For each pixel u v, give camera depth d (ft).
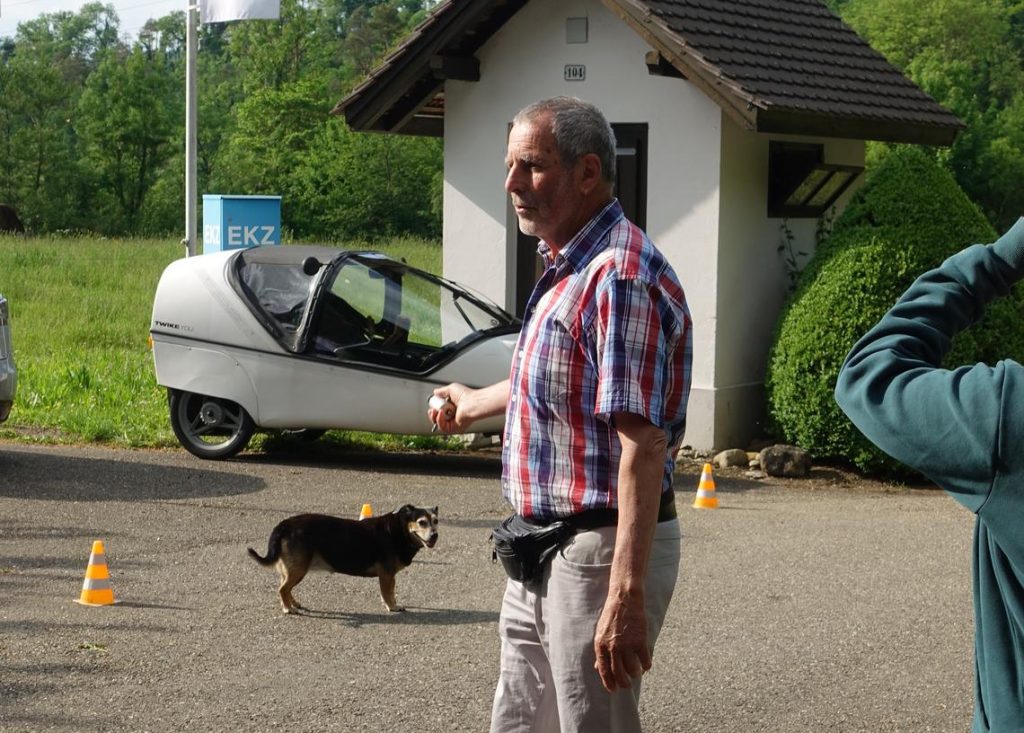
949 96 188.75
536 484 12.78
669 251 43.39
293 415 39.19
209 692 20.02
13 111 245.45
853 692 20.71
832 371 39.73
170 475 37.60
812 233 47.09
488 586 26.66
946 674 21.65
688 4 44.27
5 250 104.83
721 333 42.78
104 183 247.70
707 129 42.57
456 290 39.75
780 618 24.73
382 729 18.63
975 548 7.73
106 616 23.94
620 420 12.11
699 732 18.92
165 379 40.14
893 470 39.83
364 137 209.15
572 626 12.62
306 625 23.73
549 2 45.19
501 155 46.62
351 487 36.70
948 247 40.68
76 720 18.70
